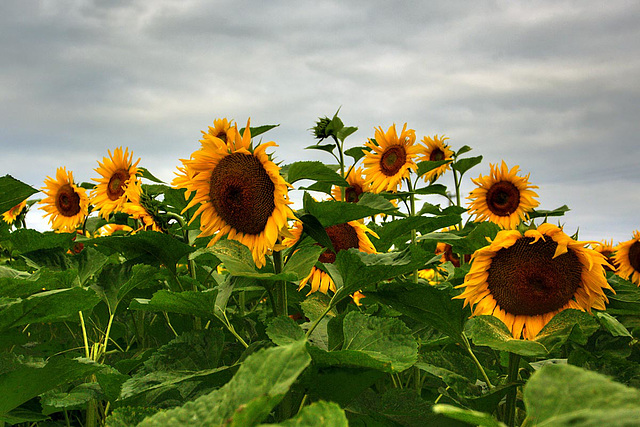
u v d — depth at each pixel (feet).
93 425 4.49
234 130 4.38
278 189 4.16
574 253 3.96
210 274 5.25
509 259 4.00
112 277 4.88
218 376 3.80
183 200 5.33
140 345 5.52
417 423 3.66
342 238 5.41
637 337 5.26
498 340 3.59
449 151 8.21
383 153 7.46
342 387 3.36
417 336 4.98
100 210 6.30
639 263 6.61
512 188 7.80
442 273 7.61
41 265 4.99
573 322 3.70
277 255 4.38
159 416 1.89
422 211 6.98
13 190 4.48
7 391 3.44
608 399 1.59
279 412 3.57
